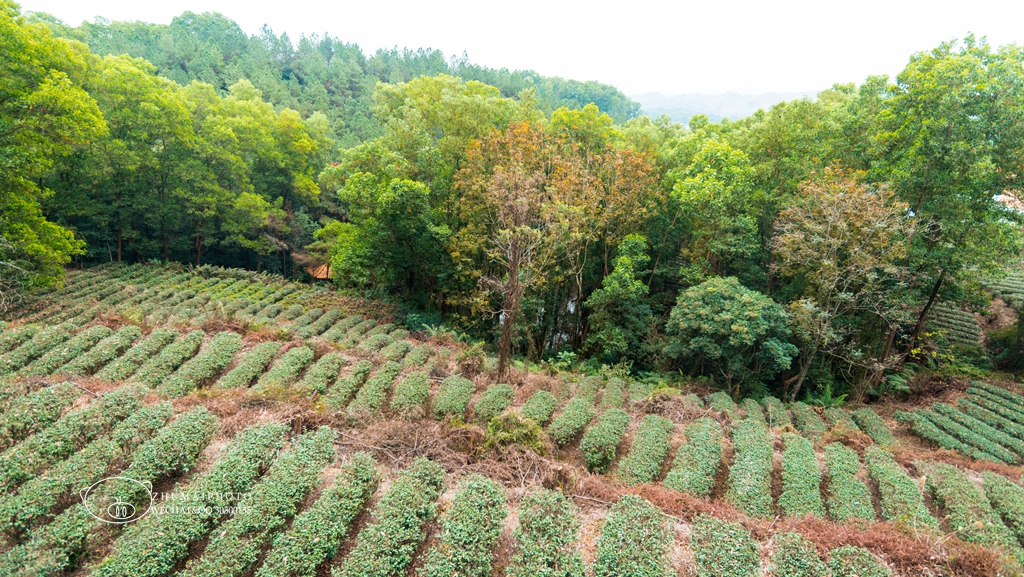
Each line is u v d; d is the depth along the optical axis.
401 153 29.77
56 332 18.77
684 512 11.16
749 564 9.18
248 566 8.77
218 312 25.70
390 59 107.19
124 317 21.23
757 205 27.38
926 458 15.53
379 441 13.02
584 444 14.97
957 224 20.42
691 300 22.36
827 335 21.22
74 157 31.73
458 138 28.66
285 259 50.19
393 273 32.38
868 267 19.50
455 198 29.41
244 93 52.00
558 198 23.48
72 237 26.31
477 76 103.50
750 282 28.05
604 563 9.02
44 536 8.59
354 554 8.84
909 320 21.61
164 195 39.19
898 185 21.08
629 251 26.12
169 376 17.05
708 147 25.34
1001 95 18.17
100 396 13.48
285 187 50.56
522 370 23.11
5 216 22.80
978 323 35.31
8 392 13.16
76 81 31.64
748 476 13.21
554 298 30.44
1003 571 8.85
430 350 23.80
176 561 8.81
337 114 79.75
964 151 18.81
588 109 29.05
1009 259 23.08
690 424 17.20
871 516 11.86
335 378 18.78
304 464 11.27
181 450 11.34
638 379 25.50
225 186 44.56
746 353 22.86
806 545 9.63
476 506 10.19
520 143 25.78
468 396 17.97
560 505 10.51
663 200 27.78
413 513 9.86
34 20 45.12
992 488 13.30
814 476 13.38
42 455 10.68
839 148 24.12
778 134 26.25
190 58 79.88
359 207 29.86
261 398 14.76
